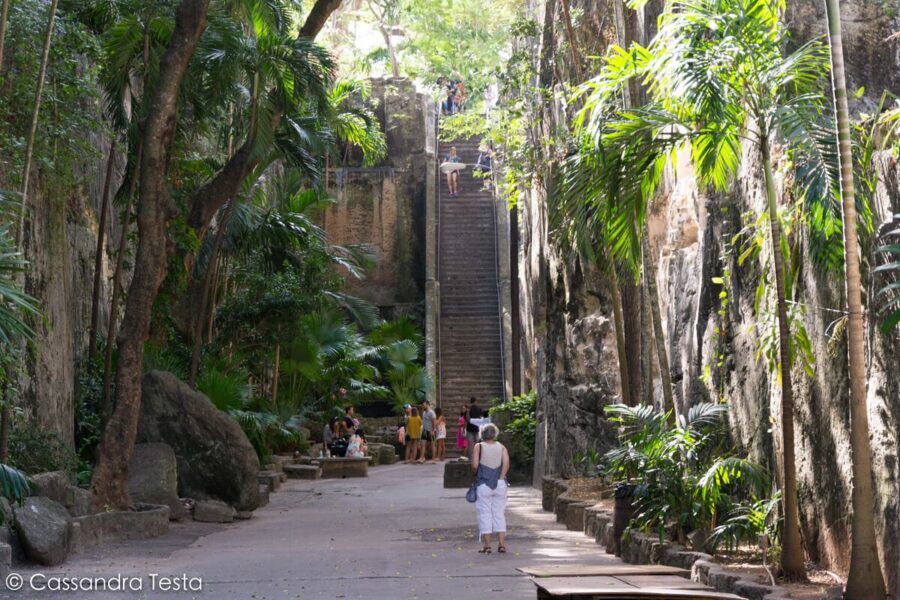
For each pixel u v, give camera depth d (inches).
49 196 597.9
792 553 311.0
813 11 385.7
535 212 927.0
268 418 932.0
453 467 863.7
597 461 523.2
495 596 342.6
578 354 671.1
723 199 437.1
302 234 1010.1
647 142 342.3
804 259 345.7
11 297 327.9
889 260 281.7
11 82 527.2
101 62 635.5
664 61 331.6
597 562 414.0
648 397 510.3
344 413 1221.7
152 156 584.7
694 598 260.7
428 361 1391.5
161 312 836.6
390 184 1600.6
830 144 300.5
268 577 391.5
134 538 524.7
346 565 422.6
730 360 423.8
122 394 563.5
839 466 316.8
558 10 717.3
